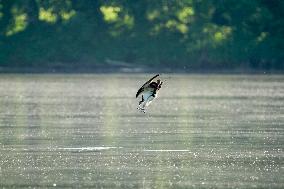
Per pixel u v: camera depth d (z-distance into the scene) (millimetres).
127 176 44312
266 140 58500
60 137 59719
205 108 85438
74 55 161000
